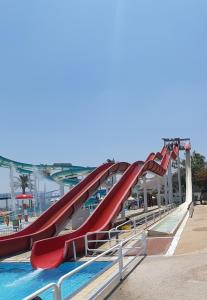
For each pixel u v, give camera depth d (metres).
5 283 15.69
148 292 10.60
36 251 19.47
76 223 35.56
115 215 28.83
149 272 12.92
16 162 58.59
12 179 58.28
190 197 69.81
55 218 30.75
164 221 32.44
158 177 59.38
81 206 34.34
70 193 34.81
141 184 64.81
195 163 104.19
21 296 13.80
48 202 67.25
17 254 23.77
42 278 16.33
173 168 86.12
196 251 16.84
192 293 10.20
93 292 10.66
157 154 62.34
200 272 12.44
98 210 28.97
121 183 36.16
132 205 83.62
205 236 21.91
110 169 42.53
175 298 9.89
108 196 32.12
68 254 19.17
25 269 18.39
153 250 17.73
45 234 27.66
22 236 25.73
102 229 25.16
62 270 17.45
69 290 13.16
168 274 12.48
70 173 65.19
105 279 12.37
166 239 21.25
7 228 38.12
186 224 30.62
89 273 15.64
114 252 18.73
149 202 89.00
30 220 50.25
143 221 34.25
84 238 20.61
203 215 41.16
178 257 15.48
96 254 20.17
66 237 22.56
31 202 67.06
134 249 17.11
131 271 13.21
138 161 44.31
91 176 39.66
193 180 96.00
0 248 22.98
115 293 10.70
